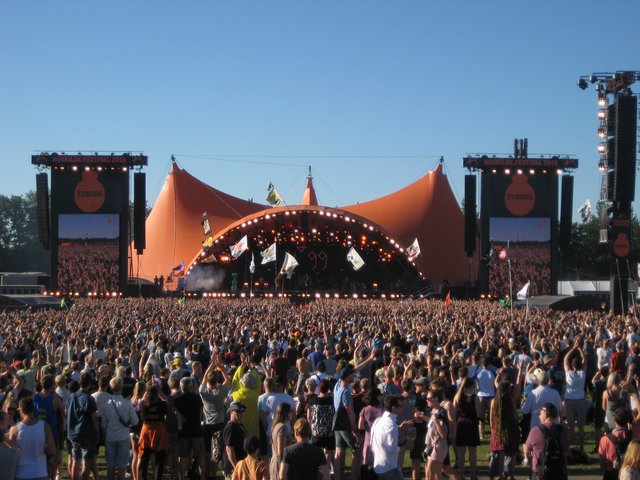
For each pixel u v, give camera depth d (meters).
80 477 15.36
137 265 97.19
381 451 13.57
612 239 53.19
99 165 76.06
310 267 92.38
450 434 14.89
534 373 18.31
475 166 74.62
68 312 47.22
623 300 53.00
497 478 16.27
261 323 35.50
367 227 83.44
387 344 23.86
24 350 23.75
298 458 11.52
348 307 52.28
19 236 177.12
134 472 15.62
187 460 15.70
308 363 17.72
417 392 16.16
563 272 141.25
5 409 13.79
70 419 15.15
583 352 23.38
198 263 85.88
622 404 16.66
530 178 74.88
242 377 15.45
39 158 75.81
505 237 74.81
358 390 15.97
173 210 101.88
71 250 76.56
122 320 39.47
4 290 92.81
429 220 100.75
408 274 87.75
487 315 43.06
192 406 15.66
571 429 19.31
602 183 53.91
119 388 15.21
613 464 13.05
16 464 11.73
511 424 15.29
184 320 38.50
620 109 51.78
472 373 19.41
